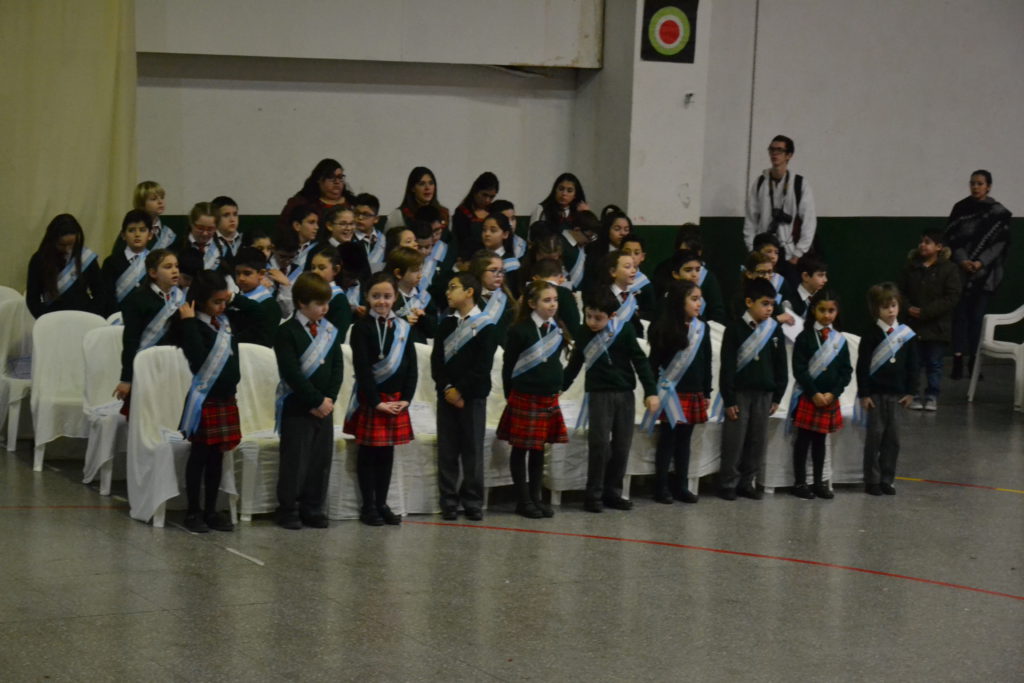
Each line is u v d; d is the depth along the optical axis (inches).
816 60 533.6
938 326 455.8
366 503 287.3
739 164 525.7
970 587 263.9
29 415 348.5
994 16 567.2
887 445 340.8
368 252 370.6
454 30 465.1
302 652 210.1
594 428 304.8
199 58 438.0
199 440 269.9
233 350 271.3
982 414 457.1
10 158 395.5
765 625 235.0
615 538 287.0
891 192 558.3
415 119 474.9
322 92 458.0
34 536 266.2
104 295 343.9
